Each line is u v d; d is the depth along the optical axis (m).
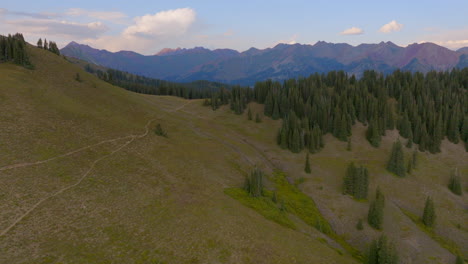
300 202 74.81
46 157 52.84
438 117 126.75
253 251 40.06
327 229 63.66
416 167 103.25
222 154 92.75
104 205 43.28
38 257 29.59
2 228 32.62
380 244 48.28
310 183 88.44
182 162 73.88
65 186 45.47
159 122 108.00
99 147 65.88
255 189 65.88
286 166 101.38
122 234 37.34
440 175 99.12
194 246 38.09
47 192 42.44
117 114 96.88
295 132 113.31
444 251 60.16
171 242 37.97
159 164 67.38
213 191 61.16
